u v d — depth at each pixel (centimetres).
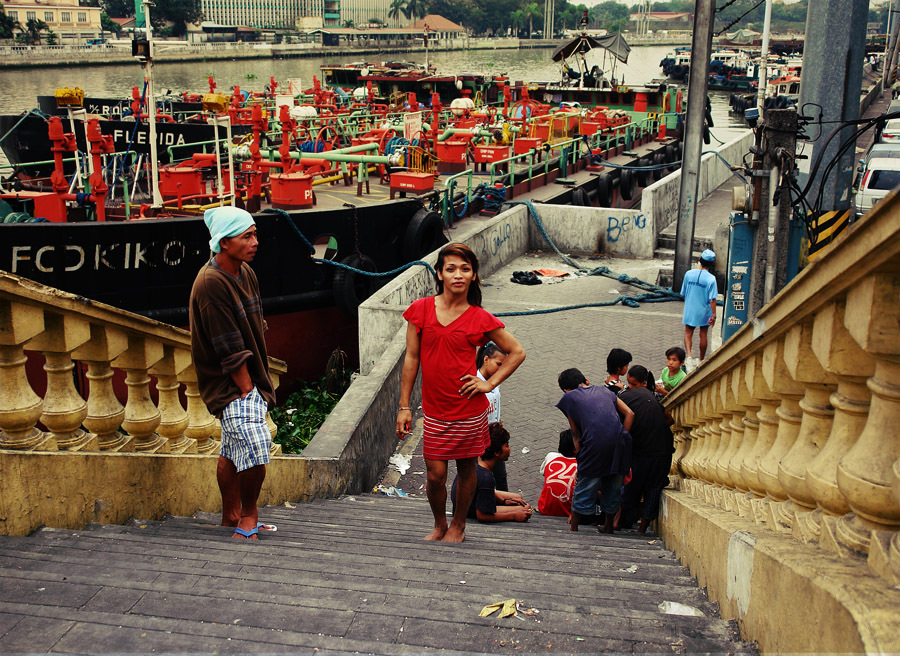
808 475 233
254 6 12238
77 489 365
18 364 334
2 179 1445
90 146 1123
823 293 214
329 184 1719
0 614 240
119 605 254
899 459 182
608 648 236
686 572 367
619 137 2705
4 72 6294
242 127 2275
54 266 950
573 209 1717
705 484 474
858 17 920
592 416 549
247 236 370
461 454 440
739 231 975
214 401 387
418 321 423
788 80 5531
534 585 310
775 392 283
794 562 205
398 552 376
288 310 1223
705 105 1340
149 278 1020
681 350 827
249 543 365
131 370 425
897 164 1923
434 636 243
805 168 1208
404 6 14112
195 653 219
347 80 3042
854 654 160
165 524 414
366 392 814
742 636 246
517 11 14762
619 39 3128
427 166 1652
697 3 1282
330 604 265
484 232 1527
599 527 584
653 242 1689
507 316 1299
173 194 1370
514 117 2406
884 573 183
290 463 581
